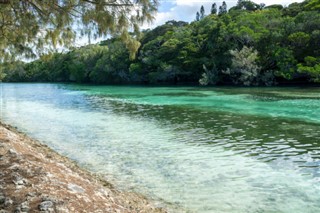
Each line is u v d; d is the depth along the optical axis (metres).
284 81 46.56
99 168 9.63
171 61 57.88
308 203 7.06
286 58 43.22
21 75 90.38
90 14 7.18
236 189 7.91
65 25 7.86
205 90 40.44
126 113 22.16
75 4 7.32
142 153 11.40
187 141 13.16
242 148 11.81
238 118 18.62
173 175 8.97
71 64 80.50
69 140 13.78
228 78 51.88
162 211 6.50
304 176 8.75
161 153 11.36
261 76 45.50
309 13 46.88
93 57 76.38
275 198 7.35
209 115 20.12
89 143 13.14
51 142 13.43
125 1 6.99
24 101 33.59
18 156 6.40
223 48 52.38
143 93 39.66
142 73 64.31
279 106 22.81
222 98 29.77
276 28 48.81
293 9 59.59
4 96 41.09
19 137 10.89
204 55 55.91
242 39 49.88
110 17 6.98
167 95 35.41
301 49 44.12
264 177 8.73
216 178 8.70
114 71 68.69
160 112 22.22
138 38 7.72
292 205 6.97
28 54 10.87
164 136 14.24
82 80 78.69
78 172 7.99
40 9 7.79
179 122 17.86
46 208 4.20
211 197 7.42
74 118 20.44
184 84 55.94
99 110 24.17
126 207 5.78
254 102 25.70
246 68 45.69
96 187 6.28
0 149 6.91
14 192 4.66
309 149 11.41
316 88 37.16
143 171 9.34
